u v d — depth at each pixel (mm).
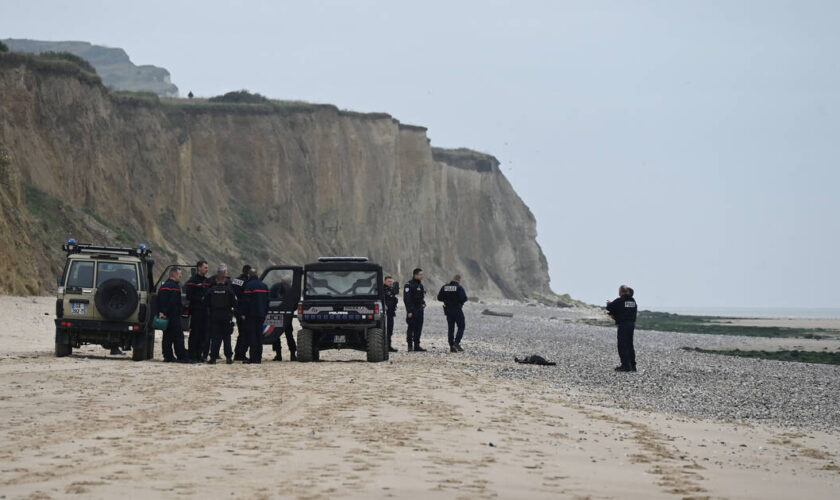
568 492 14031
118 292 37469
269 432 18859
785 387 41781
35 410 21219
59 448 16234
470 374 35750
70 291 37625
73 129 117312
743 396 35656
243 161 166500
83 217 106000
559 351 60469
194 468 14625
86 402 22984
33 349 42469
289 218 167125
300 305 39938
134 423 19625
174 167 140750
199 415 21234
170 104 161500
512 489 13977
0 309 57875
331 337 40375
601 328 121125
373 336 40062
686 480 15859
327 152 179625
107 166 121562
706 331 137750
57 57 130125
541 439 19828
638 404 29688
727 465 18016
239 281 38750
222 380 29797
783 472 17531
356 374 33188
